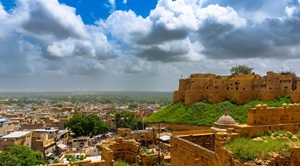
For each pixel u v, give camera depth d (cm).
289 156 1720
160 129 9588
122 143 5628
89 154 6712
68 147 9012
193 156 2389
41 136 8550
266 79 9444
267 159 1686
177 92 12012
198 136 3000
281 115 2259
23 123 11825
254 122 2162
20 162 5362
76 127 11225
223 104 9562
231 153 1802
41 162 5822
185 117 9706
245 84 9762
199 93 10688
